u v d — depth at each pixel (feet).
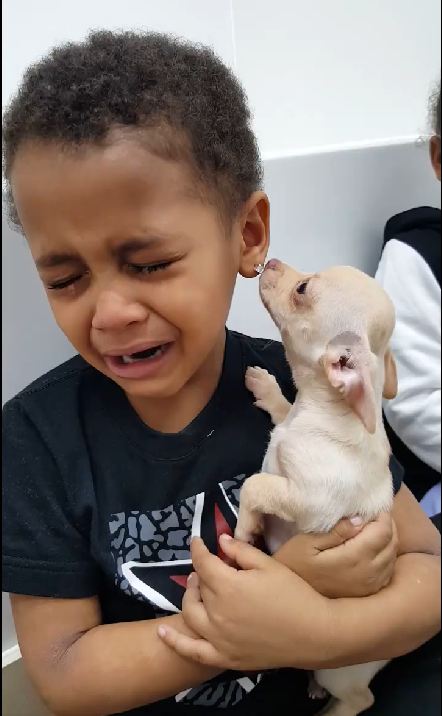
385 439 2.31
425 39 3.45
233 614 1.87
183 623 1.98
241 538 2.09
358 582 2.04
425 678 2.34
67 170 1.62
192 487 2.14
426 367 3.03
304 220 3.00
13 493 2.06
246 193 2.07
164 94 1.77
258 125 3.07
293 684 2.33
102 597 2.17
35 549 2.02
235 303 2.79
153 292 1.73
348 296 2.22
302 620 1.89
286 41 3.12
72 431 2.14
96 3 2.58
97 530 2.07
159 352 1.84
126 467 2.12
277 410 2.33
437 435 3.06
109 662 1.97
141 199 1.65
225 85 2.10
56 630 2.05
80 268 1.73
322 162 3.01
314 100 3.24
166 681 1.97
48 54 2.10
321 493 2.09
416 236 3.16
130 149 1.64
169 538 2.10
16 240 2.30
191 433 2.15
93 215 1.63
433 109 3.34
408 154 3.32
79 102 1.66
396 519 2.34
